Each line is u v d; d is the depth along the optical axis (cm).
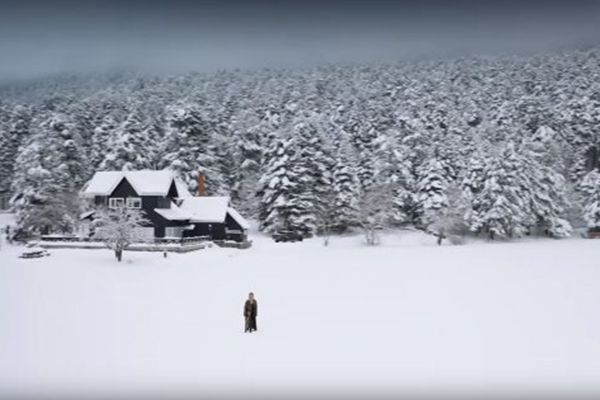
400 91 13300
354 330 2255
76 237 5531
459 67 17275
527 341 2092
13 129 8919
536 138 8488
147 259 4606
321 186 6956
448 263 4509
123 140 6950
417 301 2888
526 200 7006
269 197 6669
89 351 1959
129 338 2138
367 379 1636
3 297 2991
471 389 1550
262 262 4591
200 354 1912
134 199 5819
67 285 3388
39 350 1975
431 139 8162
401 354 1909
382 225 6788
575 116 9212
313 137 7125
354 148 8412
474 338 2128
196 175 6962
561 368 1755
